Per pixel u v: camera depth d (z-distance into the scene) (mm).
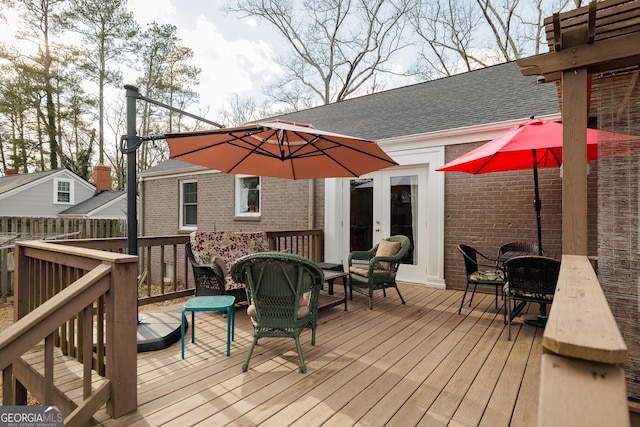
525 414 1990
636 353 2012
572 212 1975
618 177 2107
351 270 4648
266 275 2627
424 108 6672
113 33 19891
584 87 1984
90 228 10648
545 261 3041
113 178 22703
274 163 4430
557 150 3672
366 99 8648
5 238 7801
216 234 4527
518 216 4832
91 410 1885
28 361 2551
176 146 3549
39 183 16219
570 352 746
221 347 3027
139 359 2762
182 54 21500
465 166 4031
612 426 634
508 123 4754
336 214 6570
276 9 16703
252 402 2125
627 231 2086
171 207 10156
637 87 2062
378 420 1936
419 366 2629
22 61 18938
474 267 4250
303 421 1928
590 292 1129
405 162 5773
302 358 2564
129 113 2977
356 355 2844
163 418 1956
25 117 20000
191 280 9484
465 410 2033
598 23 1937
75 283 1941
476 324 3648
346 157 4117
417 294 5043
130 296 2037
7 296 7363
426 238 5699
